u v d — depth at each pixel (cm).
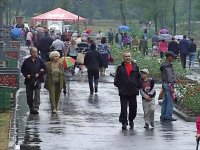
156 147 2042
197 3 8169
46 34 4588
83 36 5359
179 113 2780
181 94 2920
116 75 2445
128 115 2541
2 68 3088
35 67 2748
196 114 2734
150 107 2453
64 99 3256
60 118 2630
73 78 4312
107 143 2102
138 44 6750
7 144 2028
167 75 2645
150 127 2461
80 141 2130
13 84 3067
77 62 4428
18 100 3144
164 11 8400
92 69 3466
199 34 10069
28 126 2411
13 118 2588
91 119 2623
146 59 4453
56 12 7475
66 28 8356
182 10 10800
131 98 2442
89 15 12975
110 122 2556
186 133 2334
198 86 2931
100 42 5038
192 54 5462
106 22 13275
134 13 12262
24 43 8369
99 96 3406
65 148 2000
